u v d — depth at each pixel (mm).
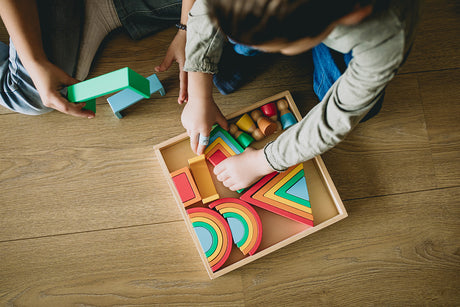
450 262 937
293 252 930
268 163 701
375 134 966
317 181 886
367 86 483
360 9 330
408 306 923
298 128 598
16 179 925
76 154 935
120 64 962
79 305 909
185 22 844
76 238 922
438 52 991
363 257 935
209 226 819
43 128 935
